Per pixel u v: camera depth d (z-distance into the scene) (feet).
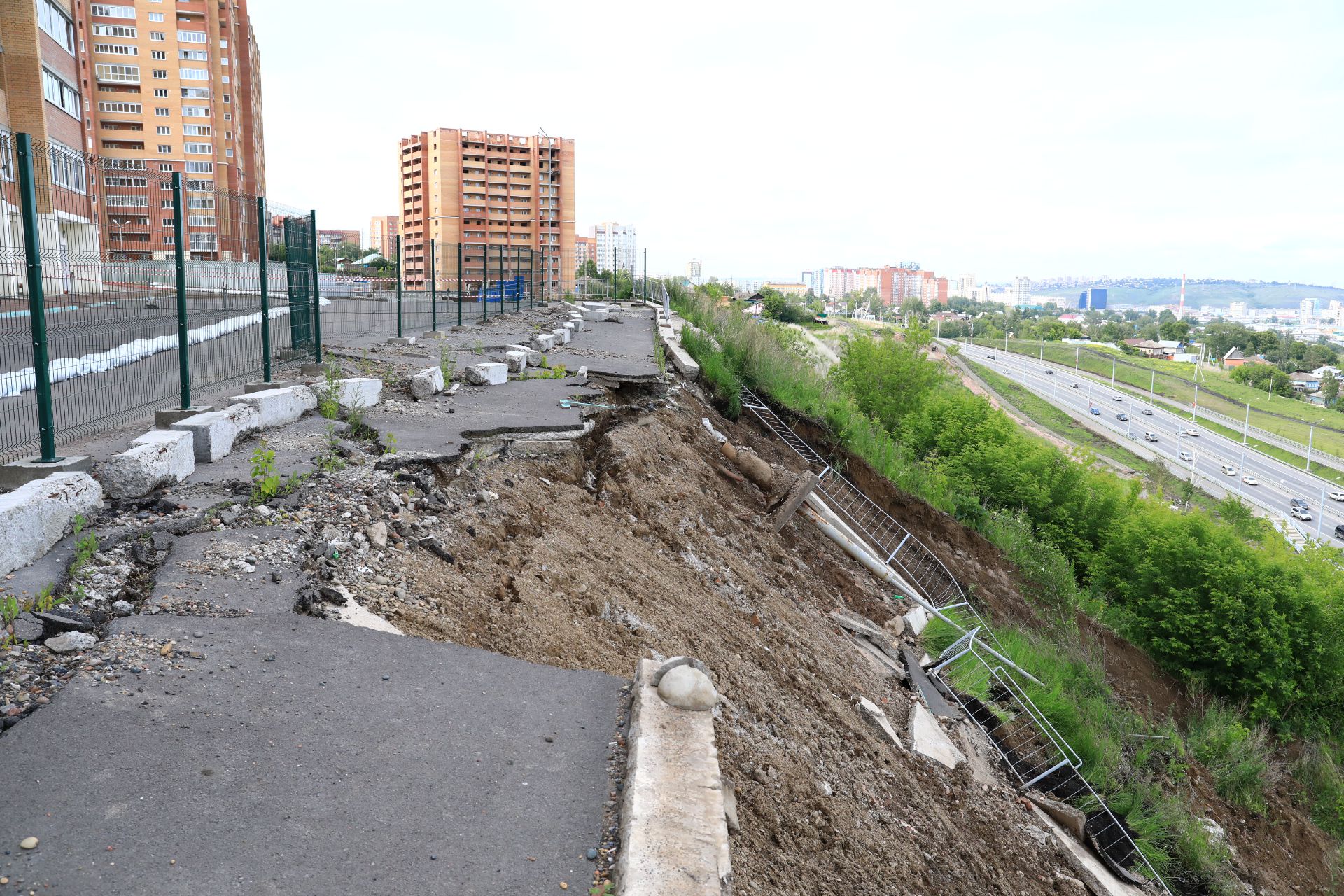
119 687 14.08
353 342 60.59
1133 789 43.83
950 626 50.75
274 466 25.80
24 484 22.58
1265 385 485.97
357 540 21.75
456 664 16.90
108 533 19.47
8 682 13.83
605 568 28.12
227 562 19.15
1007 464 97.25
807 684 31.04
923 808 27.73
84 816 11.07
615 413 45.55
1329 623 74.02
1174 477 250.57
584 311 104.53
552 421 37.17
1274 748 66.03
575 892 10.81
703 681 15.55
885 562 58.59
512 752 13.92
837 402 83.56
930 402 115.14
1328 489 274.36
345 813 11.85
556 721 15.14
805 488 50.80
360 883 10.52
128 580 18.17
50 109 111.86
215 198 36.29
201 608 17.13
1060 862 32.96
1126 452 303.27
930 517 72.33
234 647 15.96
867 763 27.84
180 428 26.00
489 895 10.61
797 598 41.91
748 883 14.55
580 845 11.75
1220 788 55.36
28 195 23.15
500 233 307.99
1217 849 43.70
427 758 13.46
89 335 29.71
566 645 21.67
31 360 26.96
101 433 30.30
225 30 272.92
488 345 64.69
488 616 20.83
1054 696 46.96
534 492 30.94
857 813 22.89
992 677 47.21
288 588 18.53
